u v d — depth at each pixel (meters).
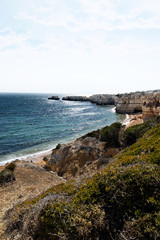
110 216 4.02
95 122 53.16
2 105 99.69
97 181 5.28
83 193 5.01
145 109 39.38
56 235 3.81
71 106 109.94
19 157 24.91
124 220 3.83
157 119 21.77
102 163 16.06
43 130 42.12
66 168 18.30
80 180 7.10
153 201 3.90
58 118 60.88
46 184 12.91
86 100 161.75
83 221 3.88
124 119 54.91
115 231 3.70
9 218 6.60
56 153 22.02
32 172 15.33
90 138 23.69
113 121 53.53
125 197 4.28
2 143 31.19
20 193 10.56
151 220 3.49
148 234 3.27
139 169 5.10
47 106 106.69
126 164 6.52
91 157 18.88
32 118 59.16
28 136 36.31
